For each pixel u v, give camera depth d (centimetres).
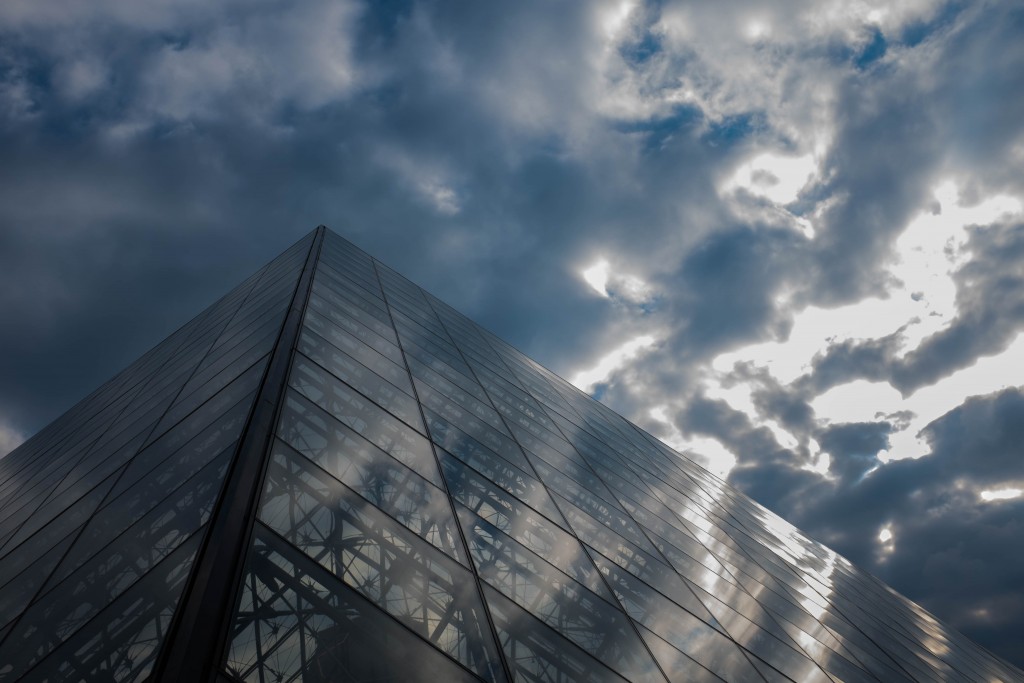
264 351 1099
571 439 2136
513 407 1997
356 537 669
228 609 491
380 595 609
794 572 2373
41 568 834
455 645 609
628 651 845
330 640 516
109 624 540
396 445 993
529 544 976
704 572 1520
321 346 1228
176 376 1642
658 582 1224
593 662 754
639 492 2002
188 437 915
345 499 727
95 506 955
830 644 1588
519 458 1433
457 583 710
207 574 512
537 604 805
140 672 454
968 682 2267
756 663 1121
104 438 1577
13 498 1805
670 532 1722
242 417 815
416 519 797
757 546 2427
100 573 670
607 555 1188
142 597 544
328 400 994
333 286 1895
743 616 1355
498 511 1021
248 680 447
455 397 1589
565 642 755
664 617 1058
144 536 678
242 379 1005
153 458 965
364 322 1703
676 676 870
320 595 556
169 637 461
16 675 565
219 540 551
